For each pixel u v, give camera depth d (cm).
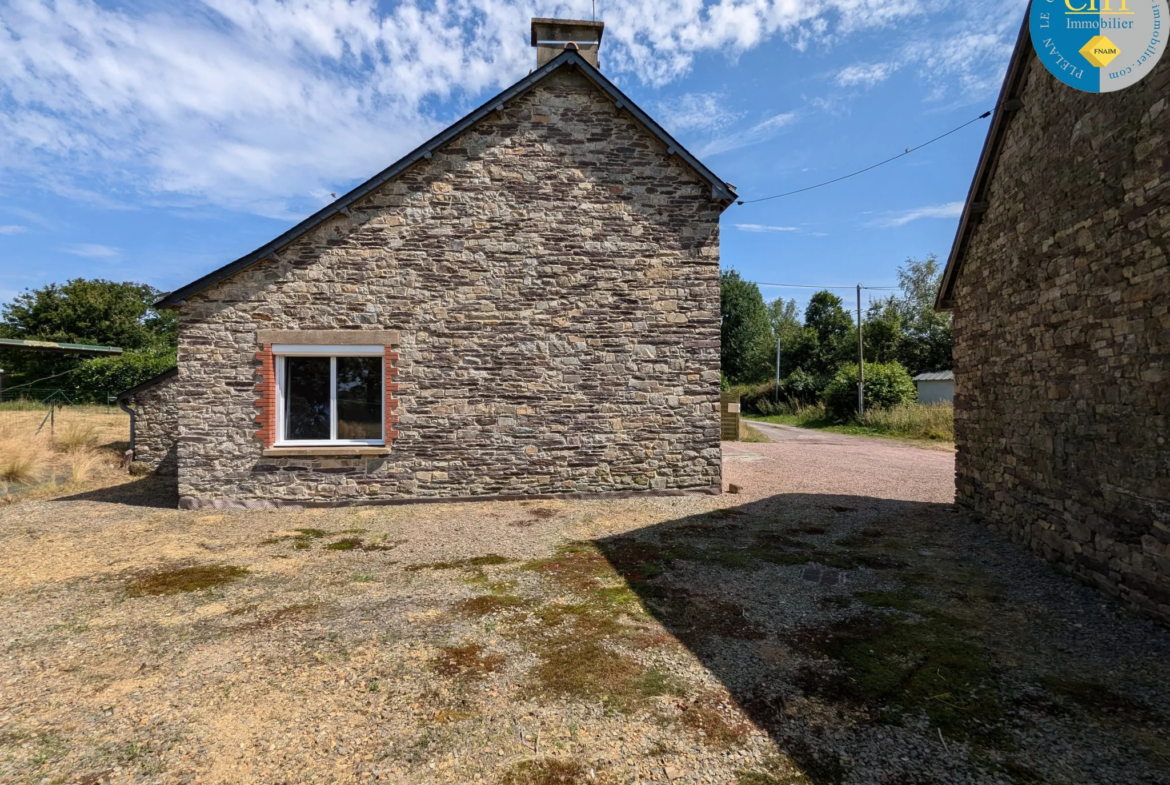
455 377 843
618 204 866
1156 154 425
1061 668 367
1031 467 607
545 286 855
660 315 876
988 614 451
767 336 4953
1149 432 435
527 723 311
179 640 412
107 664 378
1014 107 634
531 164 852
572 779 269
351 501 830
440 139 823
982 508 732
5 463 1021
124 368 2612
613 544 648
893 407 2317
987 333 711
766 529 710
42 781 269
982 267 723
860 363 2466
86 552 622
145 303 4016
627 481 874
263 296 816
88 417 1914
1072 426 532
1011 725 307
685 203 878
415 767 277
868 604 473
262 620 447
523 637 415
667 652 390
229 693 343
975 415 751
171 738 300
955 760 279
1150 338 432
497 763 280
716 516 773
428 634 420
